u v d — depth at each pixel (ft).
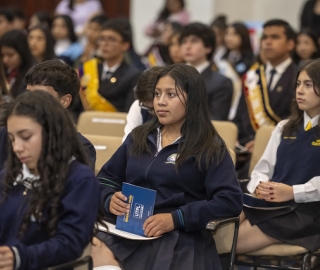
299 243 16.51
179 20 40.91
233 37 33.91
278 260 19.83
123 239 14.78
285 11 42.88
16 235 11.69
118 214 14.49
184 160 14.78
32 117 11.25
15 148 11.28
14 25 37.45
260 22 40.57
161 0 45.93
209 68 24.76
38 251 11.03
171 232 14.60
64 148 11.45
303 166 17.02
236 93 30.04
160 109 14.87
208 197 14.88
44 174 11.35
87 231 11.44
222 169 14.75
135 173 15.16
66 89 14.88
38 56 30.32
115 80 25.13
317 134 17.07
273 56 23.73
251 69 24.45
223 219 14.56
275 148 17.78
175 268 14.19
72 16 42.80
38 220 11.45
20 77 23.89
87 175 11.58
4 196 11.93
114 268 13.48
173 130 15.24
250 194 17.48
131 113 18.86
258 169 17.89
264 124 23.56
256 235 16.78
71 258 11.43
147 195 14.30
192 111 14.90
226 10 44.11
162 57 32.89
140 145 15.26
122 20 25.55
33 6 49.39
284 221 16.69
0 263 10.82
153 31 40.83
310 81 16.98
